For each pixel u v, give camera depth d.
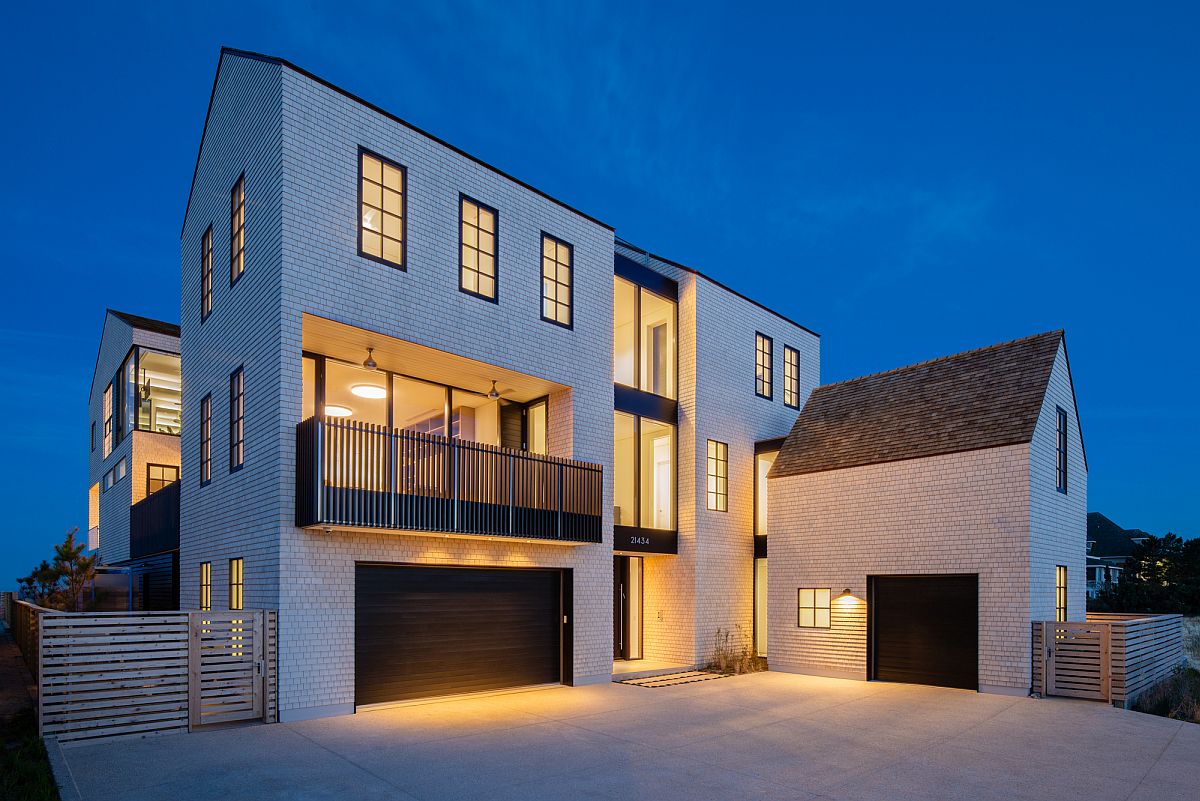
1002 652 11.34
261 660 8.40
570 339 12.24
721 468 15.41
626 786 6.48
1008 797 6.40
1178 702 11.29
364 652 9.42
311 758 7.07
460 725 8.63
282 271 8.84
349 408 10.92
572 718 9.18
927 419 13.25
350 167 9.62
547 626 11.65
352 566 9.21
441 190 10.62
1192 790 6.66
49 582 19.28
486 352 10.90
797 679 12.85
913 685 12.16
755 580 15.79
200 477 11.34
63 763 6.68
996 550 11.59
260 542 9.02
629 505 13.94
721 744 8.05
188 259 12.59
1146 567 31.06
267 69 9.55
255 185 9.72
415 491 9.45
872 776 6.95
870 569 12.95
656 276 15.09
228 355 10.39
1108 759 7.63
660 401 14.73
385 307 9.73
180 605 11.91
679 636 14.37
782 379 17.61
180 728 7.90
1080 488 13.78
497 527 10.34
